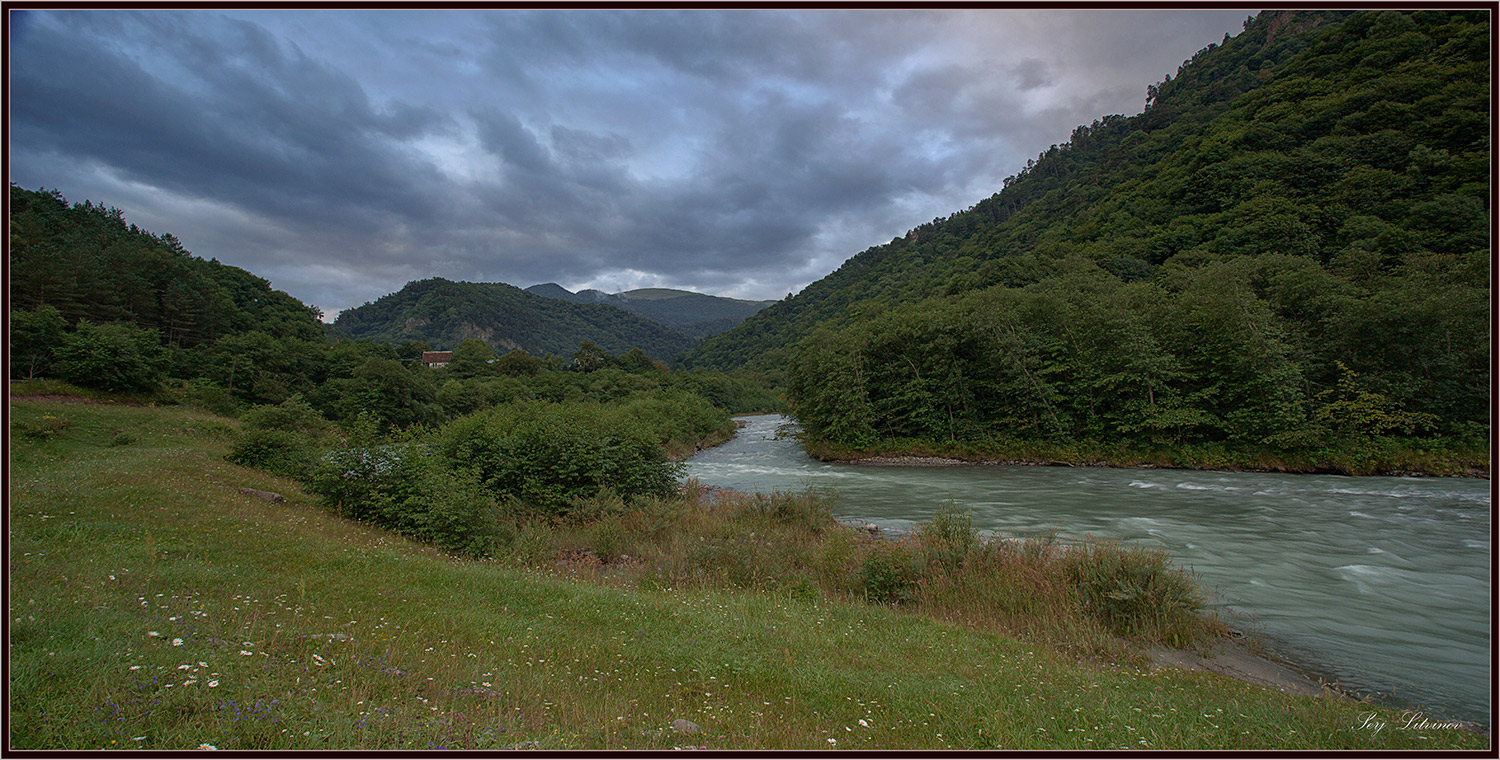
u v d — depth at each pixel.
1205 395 36.66
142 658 5.38
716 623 9.67
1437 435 31.41
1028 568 12.92
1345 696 8.82
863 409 48.00
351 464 17.84
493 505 17.58
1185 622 11.24
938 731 6.03
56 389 39.94
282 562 10.76
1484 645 11.02
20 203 91.62
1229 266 40.78
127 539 11.13
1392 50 80.69
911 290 157.38
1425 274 34.75
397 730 4.65
